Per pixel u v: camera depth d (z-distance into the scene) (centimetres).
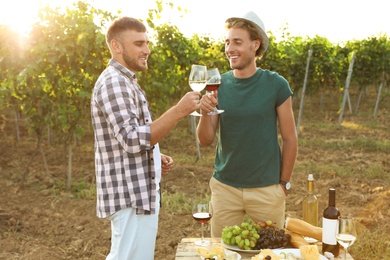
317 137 1162
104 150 260
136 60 265
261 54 321
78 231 537
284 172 322
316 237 278
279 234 275
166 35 977
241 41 303
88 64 694
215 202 333
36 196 662
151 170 262
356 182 728
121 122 244
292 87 1596
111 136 257
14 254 474
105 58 714
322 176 770
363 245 441
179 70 1030
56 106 703
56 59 672
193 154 966
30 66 673
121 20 263
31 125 729
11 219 552
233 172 321
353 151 978
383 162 870
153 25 823
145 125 246
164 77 868
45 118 702
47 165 829
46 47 665
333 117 1565
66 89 696
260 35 306
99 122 258
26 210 600
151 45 819
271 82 311
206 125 321
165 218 575
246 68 312
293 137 318
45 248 491
